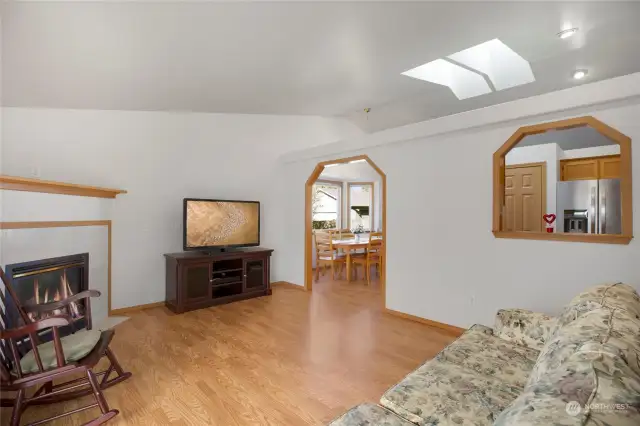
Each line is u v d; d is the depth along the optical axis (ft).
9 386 5.67
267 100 14.56
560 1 7.52
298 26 7.89
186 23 7.22
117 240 13.26
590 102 8.51
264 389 7.64
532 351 6.32
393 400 4.62
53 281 10.34
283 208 18.89
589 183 14.28
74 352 6.50
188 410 6.83
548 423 2.25
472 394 4.77
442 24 8.33
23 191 9.25
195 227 14.52
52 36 6.99
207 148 16.03
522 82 12.86
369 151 14.17
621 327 3.71
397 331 11.38
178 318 12.69
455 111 17.13
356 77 12.14
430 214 12.08
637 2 7.57
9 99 10.20
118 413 6.70
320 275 21.42
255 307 14.17
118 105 12.60
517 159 17.24
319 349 9.86
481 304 10.80
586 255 8.85
